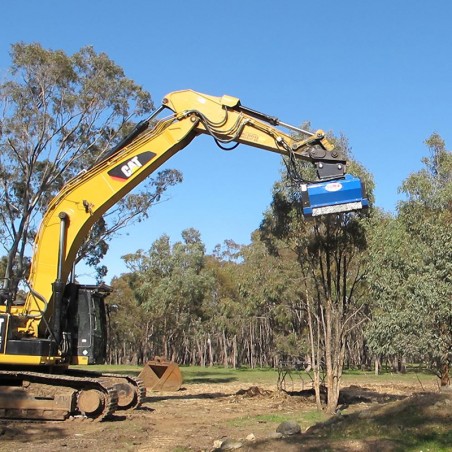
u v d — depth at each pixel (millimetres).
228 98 15133
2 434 11664
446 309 14844
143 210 29984
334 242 17281
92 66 26734
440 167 24297
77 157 27391
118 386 15234
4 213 27078
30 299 13953
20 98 25828
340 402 19188
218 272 63750
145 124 15688
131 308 62281
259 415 15539
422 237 17562
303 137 15266
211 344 75562
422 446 7941
